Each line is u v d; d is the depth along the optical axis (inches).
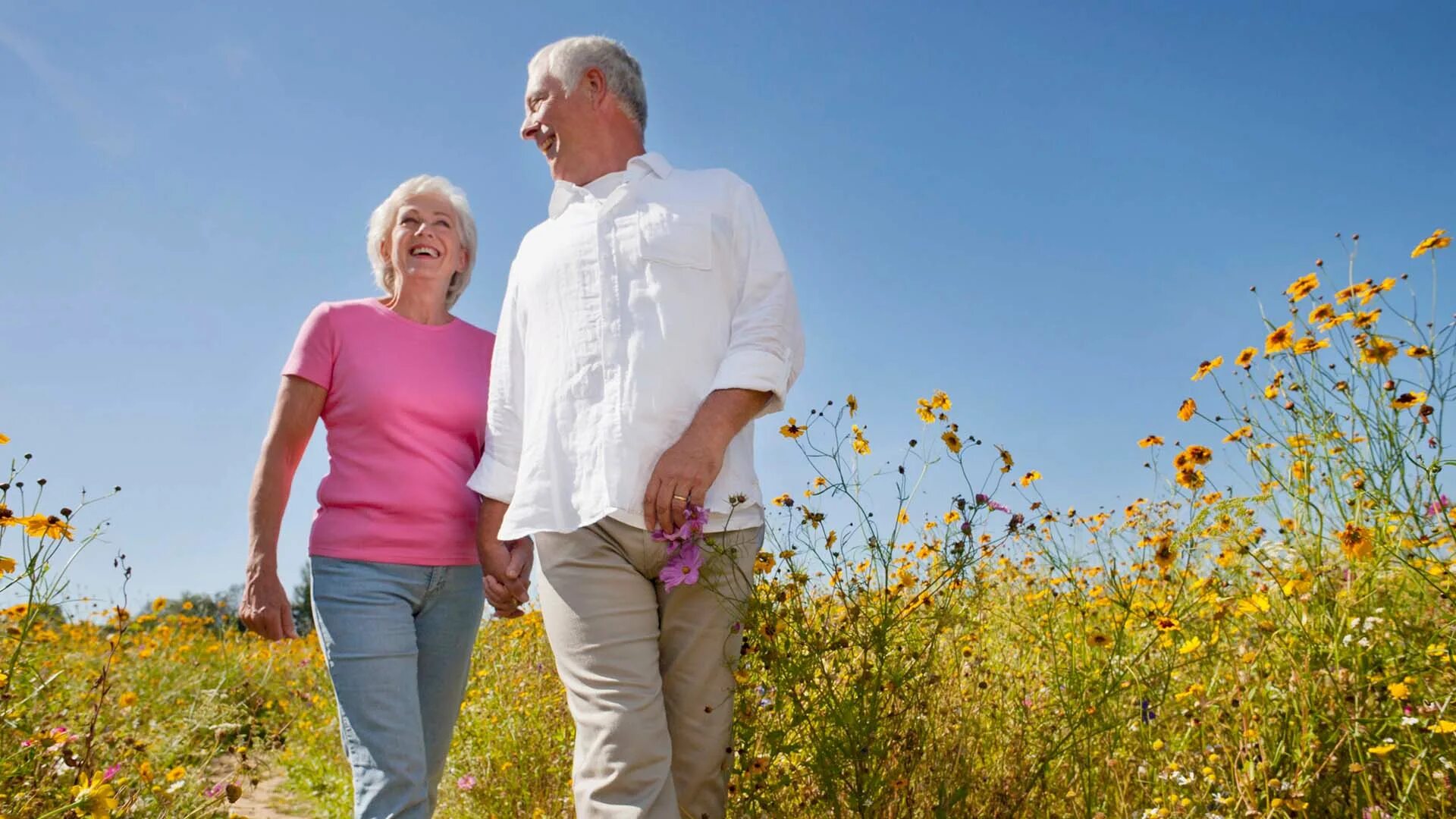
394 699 87.5
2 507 99.0
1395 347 94.1
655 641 78.3
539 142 89.4
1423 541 88.4
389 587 91.0
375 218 108.8
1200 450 100.6
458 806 151.7
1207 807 82.4
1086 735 90.0
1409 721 79.6
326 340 96.8
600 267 81.1
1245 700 88.1
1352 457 94.3
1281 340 103.0
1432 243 92.3
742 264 81.9
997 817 89.4
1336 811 81.1
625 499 76.4
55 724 129.0
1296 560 98.1
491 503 92.9
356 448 94.3
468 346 103.7
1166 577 100.9
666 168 84.8
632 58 88.9
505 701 162.1
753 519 81.2
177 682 221.3
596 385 79.7
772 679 87.6
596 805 74.4
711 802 81.7
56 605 108.1
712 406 76.0
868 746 85.3
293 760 193.0
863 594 90.5
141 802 107.0
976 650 111.9
